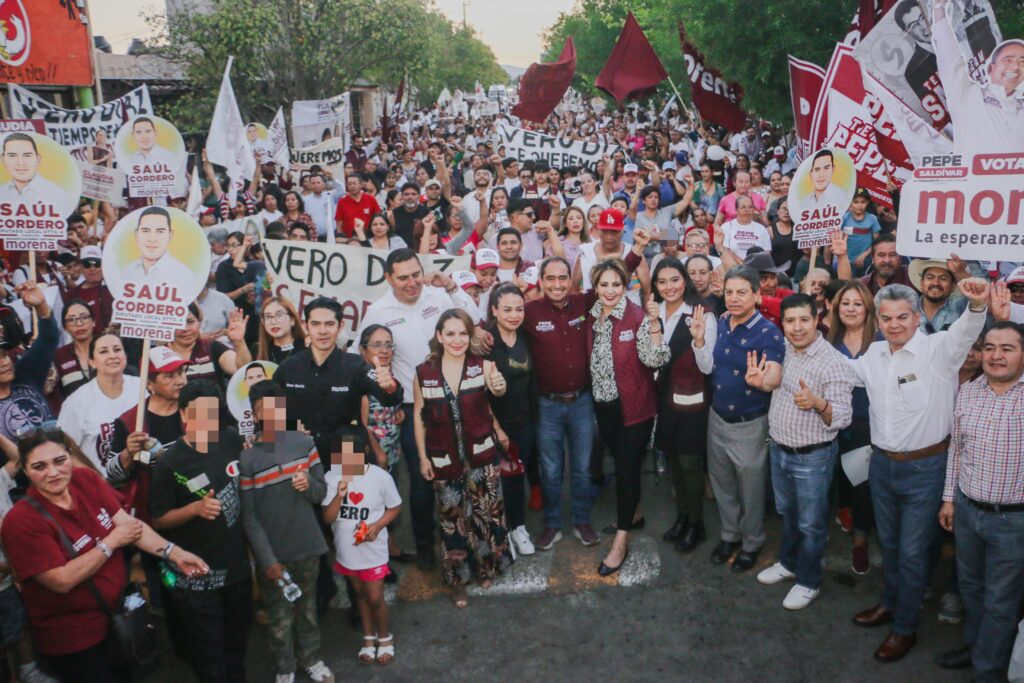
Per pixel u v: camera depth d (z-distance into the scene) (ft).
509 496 18.71
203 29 71.92
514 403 18.35
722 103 49.85
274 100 76.59
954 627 15.72
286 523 14.19
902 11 18.57
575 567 18.47
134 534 12.67
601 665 15.17
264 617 16.99
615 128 94.84
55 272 26.66
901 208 15.58
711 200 40.29
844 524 19.53
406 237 34.19
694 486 18.74
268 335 19.89
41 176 18.89
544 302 18.45
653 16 75.92
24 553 11.87
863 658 14.99
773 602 16.89
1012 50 14.07
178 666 15.83
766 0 40.88
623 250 23.86
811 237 20.40
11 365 16.40
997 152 14.48
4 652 14.29
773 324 16.58
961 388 13.70
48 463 11.79
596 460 21.76
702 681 14.60
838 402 15.37
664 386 18.67
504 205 31.68
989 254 14.82
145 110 37.40
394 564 19.06
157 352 15.89
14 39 38.01
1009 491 12.85
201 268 15.48
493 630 16.38
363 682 14.96
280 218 35.24
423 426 17.28
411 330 19.02
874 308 17.12
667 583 17.75
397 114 86.63
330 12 74.64
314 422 16.55
